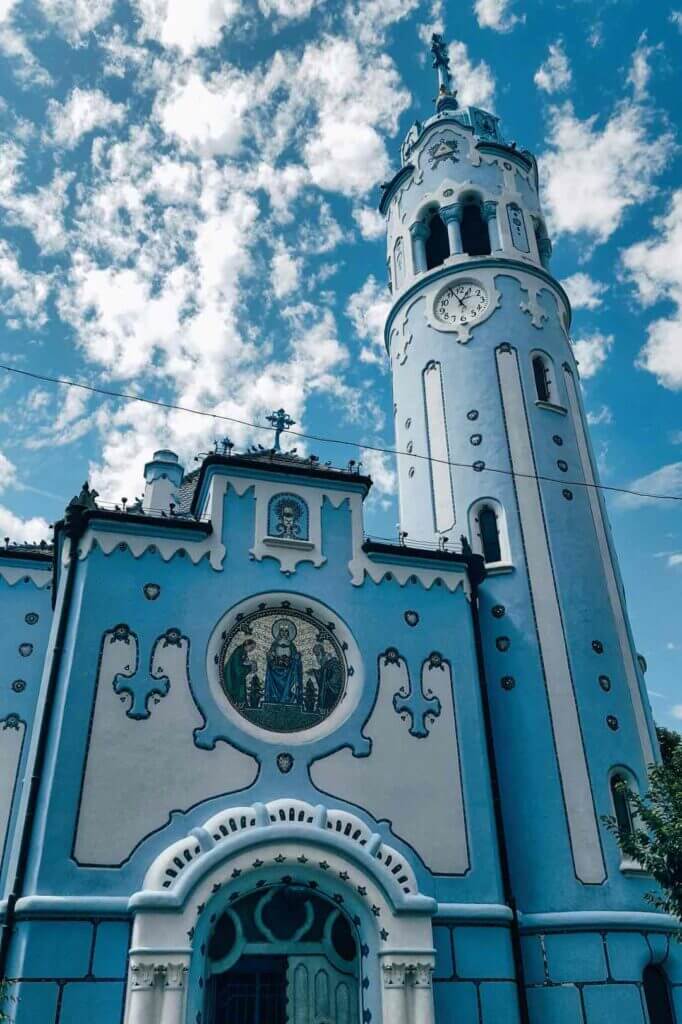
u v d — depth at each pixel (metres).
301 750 18.67
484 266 30.23
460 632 21.50
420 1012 16.23
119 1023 15.05
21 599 25.97
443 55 40.00
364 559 21.62
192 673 18.73
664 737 33.50
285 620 20.31
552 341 29.56
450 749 19.81
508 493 25.62
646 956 19.20
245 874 16.83
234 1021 16.38
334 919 17.56
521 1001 17.80
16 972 15.18
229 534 20.75
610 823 19.53
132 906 15.73
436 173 33.38
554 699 22.28
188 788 17.50
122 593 19.22
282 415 27.94
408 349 30.64
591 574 24.78
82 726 17.53
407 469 28.77
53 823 16.42
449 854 18.58
